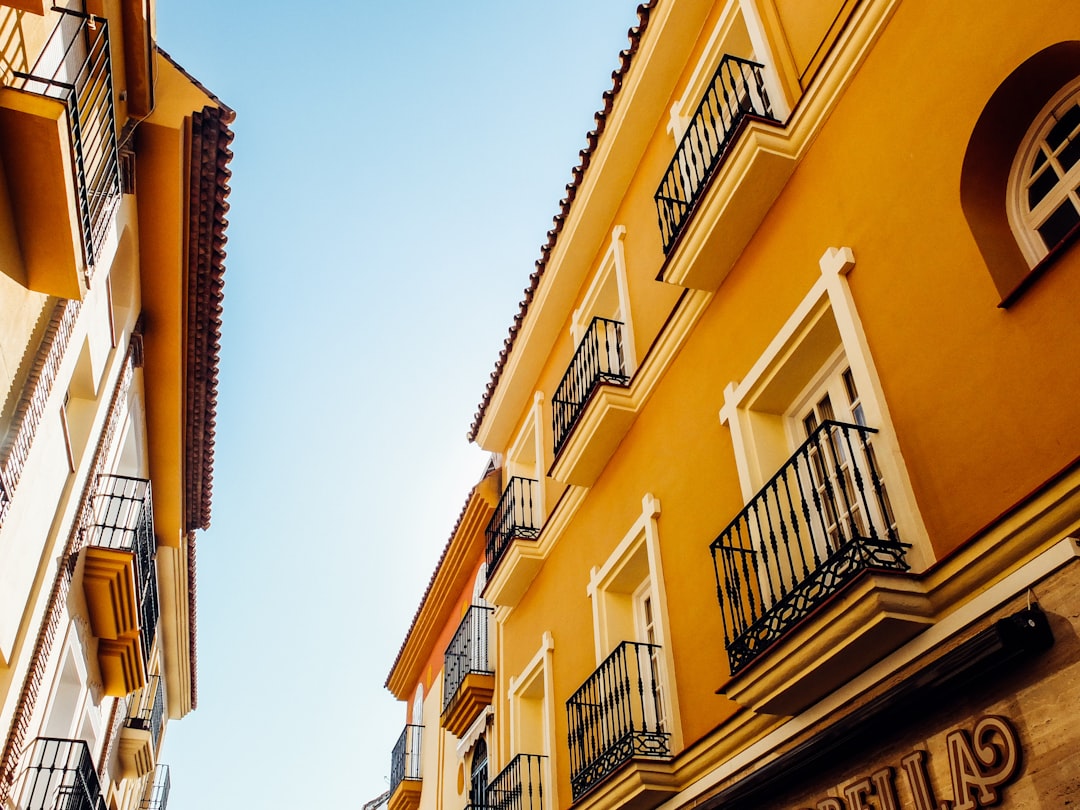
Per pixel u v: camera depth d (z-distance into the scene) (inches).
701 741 288.4
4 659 400.2
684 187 355.9
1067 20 202.1
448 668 660.1
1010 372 199.9
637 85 436.8
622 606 407.5
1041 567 177.3
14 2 266.7
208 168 502.6
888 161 254.2
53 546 445.1
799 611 238.4
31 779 481.4
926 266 231.6
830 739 212.1
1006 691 176.1
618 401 396.5
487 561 565.9
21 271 327.9
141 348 569.0
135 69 438.3
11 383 361.4
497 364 619.8
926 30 249.0
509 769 471.2
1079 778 156.6
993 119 221.9
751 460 295.3
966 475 206.2
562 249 518.6
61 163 297.6
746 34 378.6
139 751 820.6
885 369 238.8
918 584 203.2
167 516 737.0
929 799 187.0
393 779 855.7
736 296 325.7
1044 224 214.7
